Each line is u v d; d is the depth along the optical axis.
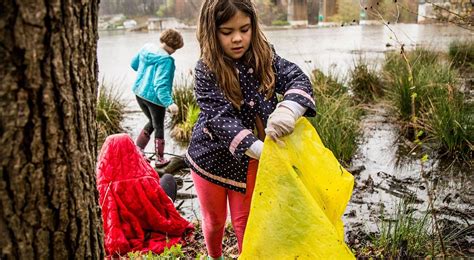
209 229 2.73
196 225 3.84
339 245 1.78
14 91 1.33
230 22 2.31
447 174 4.72
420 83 6.27
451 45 9.77
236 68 2.42
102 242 1.74
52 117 1.41
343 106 6.02
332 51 12.42
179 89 7.17
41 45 1.34
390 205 4.06
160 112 5.19
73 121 1.48
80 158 1.53
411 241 3.16
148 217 3.57
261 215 1.90
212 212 2.66
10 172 1.38
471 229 3.49
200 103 2.41
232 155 2.48
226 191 2.63
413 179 4.63
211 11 2.33
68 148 1.48
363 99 7.46
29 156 1.40
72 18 1.41
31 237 1.47
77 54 1.46
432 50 9.41
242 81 2.43
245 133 2.21
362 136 5.88
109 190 3.52
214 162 2.52
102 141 6.14
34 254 1.48
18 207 1.42
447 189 4.36
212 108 2.37
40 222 1.47
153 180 3.65
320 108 5.64
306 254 1.81
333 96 6.62
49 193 1.46
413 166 4.97
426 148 5.39
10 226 1.43
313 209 1.82
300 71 2.44
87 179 1.58
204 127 2.53
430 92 6.10
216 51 2.38
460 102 5.59
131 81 9.64
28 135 1.38
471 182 4.50
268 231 1.87
